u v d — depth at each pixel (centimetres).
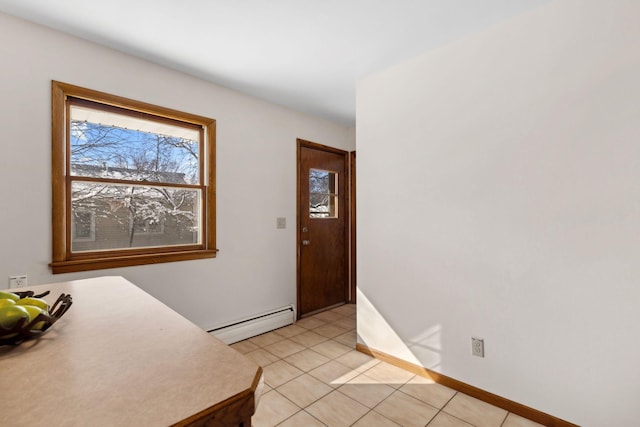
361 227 272
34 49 197
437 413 188
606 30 159
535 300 180
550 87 175
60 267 204
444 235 219
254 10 187
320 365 249
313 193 384
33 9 185
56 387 58
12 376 62
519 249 186
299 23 199
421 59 233
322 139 389
